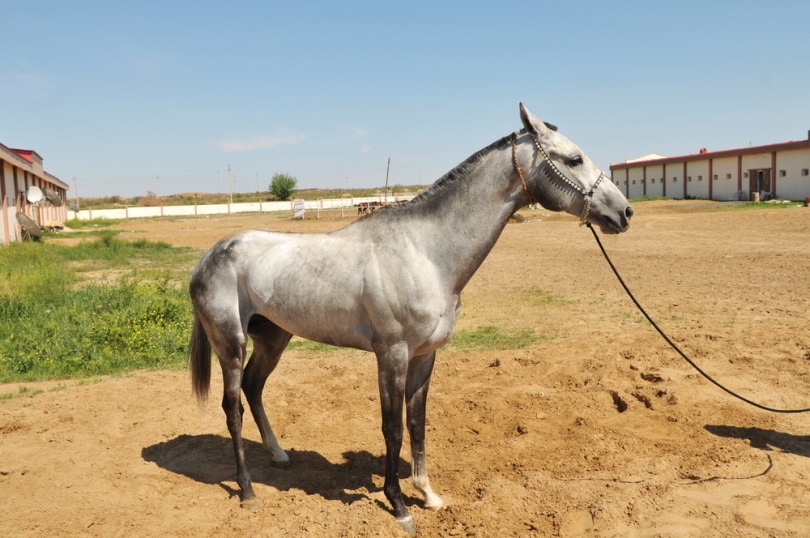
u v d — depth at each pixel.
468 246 4.01
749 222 27.22
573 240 24.38
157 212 67.50
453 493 4.50
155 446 5.55
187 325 9.83
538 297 12.39
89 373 7.95
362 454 5.30
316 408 6.46
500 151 4.02
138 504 4.39
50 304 11.35
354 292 4.04
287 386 7.14
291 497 4.47
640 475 4.58
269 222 45.56
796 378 6.59
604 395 6.41
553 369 7.38
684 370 7.02
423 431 4.28
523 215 39.69
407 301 3.89
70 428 5.96
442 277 4.00
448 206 4.02
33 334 9.04
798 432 5.28
